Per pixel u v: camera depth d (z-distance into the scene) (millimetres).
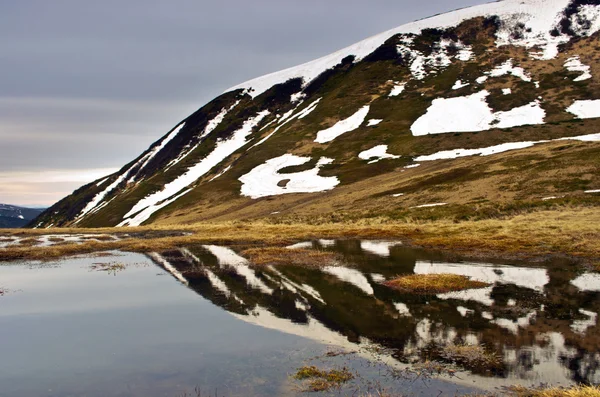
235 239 48344
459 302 19547
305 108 154125
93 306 21344
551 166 62375
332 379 11852
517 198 54125
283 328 16797
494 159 76625
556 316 17078
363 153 106375
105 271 31547
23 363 14117
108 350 15102
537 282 22953
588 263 27203
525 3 174125
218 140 161250
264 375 12453
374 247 38906
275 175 107312
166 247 44531
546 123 98125
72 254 41531
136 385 12156
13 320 19203
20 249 43062
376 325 16688
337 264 30656
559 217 42812
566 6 162375
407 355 13555
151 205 122375
